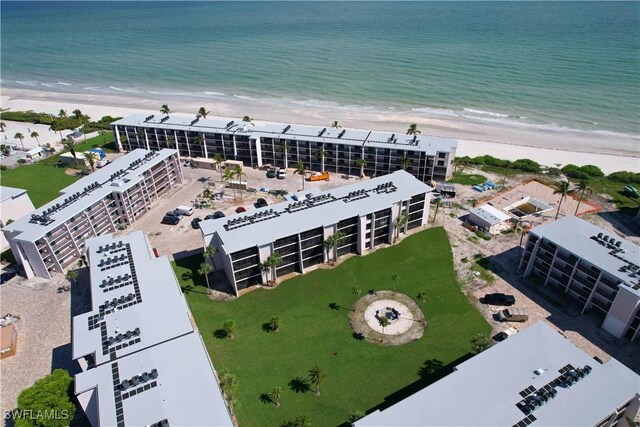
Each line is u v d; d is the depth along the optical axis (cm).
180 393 6869
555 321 9775
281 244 10869
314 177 16262
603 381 7000
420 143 16025
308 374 8625
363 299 10588
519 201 14588
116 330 8050
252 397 8169
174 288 9150
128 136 19000
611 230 13062
